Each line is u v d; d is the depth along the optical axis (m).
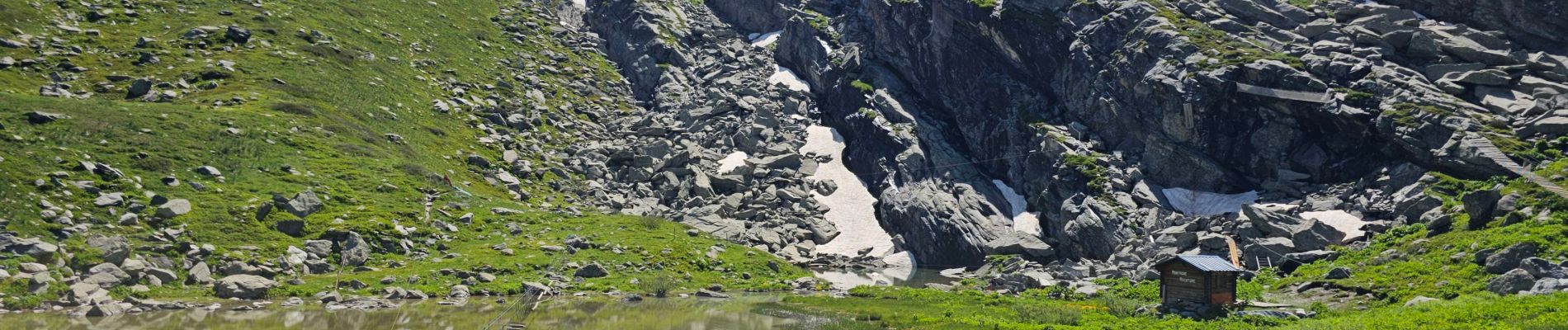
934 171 95.56
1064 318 48.59
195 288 53.91
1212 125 80.19
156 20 108.06
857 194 98.44
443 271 61.91
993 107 98.88
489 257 66.19
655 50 133.62
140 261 53.97
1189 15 90.25
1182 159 81.44
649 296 60.62
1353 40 81.88
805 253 84.56
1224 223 72.19
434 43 123.88
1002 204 90.50
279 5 118.00
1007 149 94.75
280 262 59.41
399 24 125.69
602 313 52.69
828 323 48.81
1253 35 85.62
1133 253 72.69
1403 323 40.09
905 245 88.81
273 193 68.94
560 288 61.22
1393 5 88.12
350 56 108.56
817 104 119.44
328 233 65.19
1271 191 76.75
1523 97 71.81
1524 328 36.66
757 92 119.88
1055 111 93.94
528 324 47.88
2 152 62.78
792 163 101.50
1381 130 71.31
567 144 105.75
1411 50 78.38
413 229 69.56
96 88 90.12
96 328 42.59
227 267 56.59
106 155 68.25
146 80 90.62
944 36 103.88
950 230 85.62
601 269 65.69
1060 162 86.19
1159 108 82.88
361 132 89.44
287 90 94.25
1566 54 77.62
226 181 69.94
